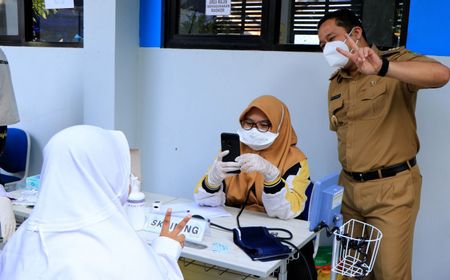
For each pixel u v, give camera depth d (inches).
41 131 141.6
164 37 123.5
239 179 87.8
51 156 43.6
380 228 81.0
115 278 41.3
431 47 93.2
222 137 80.7
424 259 99.1
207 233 69.9
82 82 132.6
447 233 96.4
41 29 140.4
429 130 95.3
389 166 79.8
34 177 91.0
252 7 111.6
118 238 43.0
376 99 79.0
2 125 94.8
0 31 143.5
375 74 70.1
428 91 94.2
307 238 70.4
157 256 47.9
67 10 134.7
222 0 115.3
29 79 141.1
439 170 95.6
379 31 99.9
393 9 97.8
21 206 80.5
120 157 47.0
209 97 118.2
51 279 40.6
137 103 128.2
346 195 86.4
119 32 119.3
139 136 129.4
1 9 143.6
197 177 122.7
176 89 122.4
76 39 134.5
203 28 119.0
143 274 42.4
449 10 91.0
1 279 43.8
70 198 42.8
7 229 70.8
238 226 74.6
